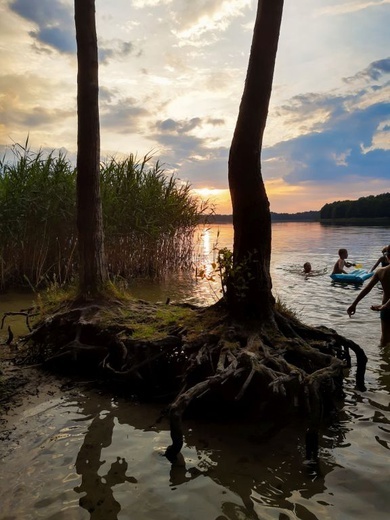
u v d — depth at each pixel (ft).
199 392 13.70
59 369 20.31
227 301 18.53
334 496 11.12
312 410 13.10
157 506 10.75
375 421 15.05
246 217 17.88
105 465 12.50
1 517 10.29
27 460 12.67
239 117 17.67
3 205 35.70
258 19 17.26
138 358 18.15
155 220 44.27
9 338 23.18
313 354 16.43
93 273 23.24
